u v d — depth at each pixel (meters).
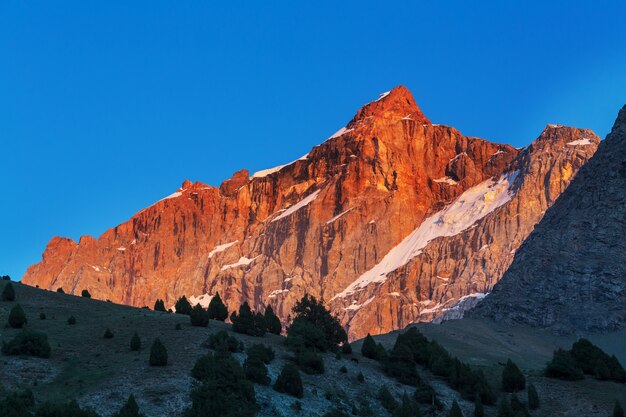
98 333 133.25
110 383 108.75
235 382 109.38
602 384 143.00
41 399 103.19
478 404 127.94
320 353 138.00
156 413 101.56
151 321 142.12
